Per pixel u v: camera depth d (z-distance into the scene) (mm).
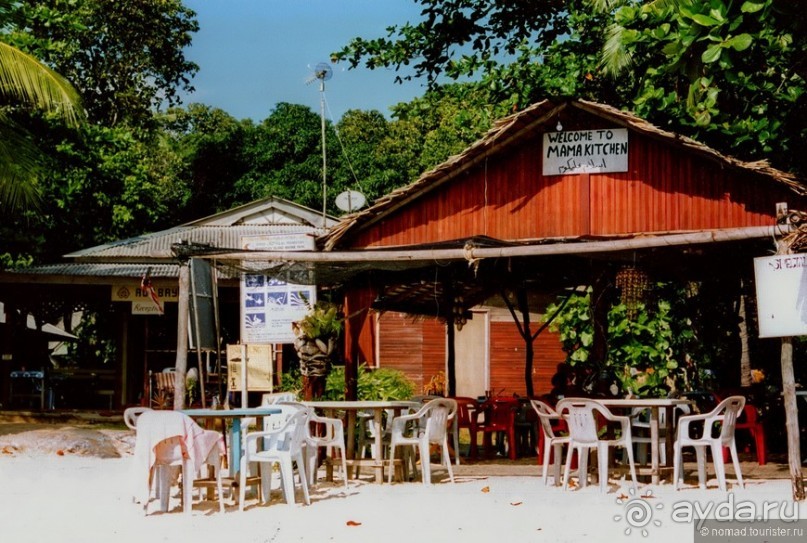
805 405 15258
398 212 15086
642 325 14844
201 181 38500
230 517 9164
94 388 24562
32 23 21422
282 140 37500
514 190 14492
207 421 11383
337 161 36969
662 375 14742
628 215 13883
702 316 16375
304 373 13555
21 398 23797
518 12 18625
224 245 24203
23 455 15117
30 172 17953
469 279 14609
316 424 12836
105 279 22297
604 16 17266
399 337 25516
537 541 7844
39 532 8484
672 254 13125
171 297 22531
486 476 12414
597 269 13969
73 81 35219
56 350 36250
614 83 17375
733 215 13375
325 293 15852
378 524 8672
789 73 13195
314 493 10812
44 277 22094
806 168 14883
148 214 27844
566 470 10820
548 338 25969
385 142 38438
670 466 11812
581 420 10742
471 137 19172
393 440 11539
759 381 16125
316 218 26969
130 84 36656
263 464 10125
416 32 18672
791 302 9398
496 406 14969
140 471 9156
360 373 17125
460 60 18484
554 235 14180
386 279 14258
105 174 26984
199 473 10109
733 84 12477
